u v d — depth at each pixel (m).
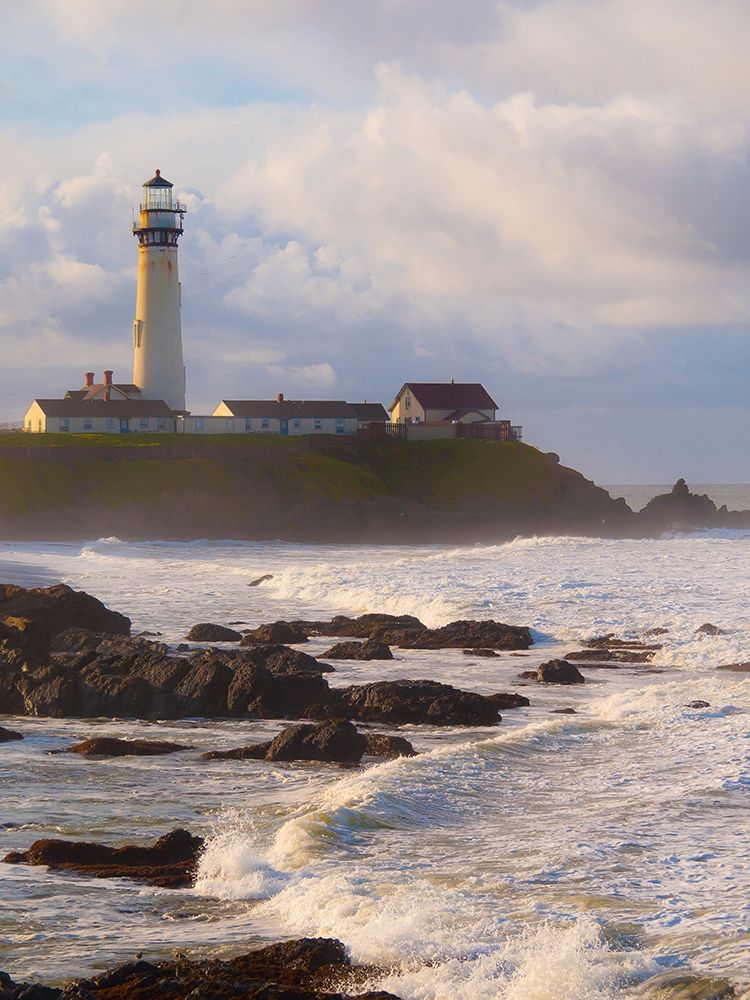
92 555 133.25
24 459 188.62
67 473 187.00
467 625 66.38
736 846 25.06
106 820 28.67
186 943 20.03
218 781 33.03
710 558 112.12
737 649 60.12
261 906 22.08
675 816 27.72
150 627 72.19
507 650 63.22
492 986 17.64
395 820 27.48
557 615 73.00
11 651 49.47
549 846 25.28
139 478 188.12
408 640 65.44
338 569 102.88
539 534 190.25
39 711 45.31
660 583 88.06
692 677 53.72
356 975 18.16
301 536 179.38
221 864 24.30
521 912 20.88
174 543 165.88
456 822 27.59
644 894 21.91
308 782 32.75
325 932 20.34
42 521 172.38
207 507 185.25
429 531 185.25
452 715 42.72
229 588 97.25
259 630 65.88
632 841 25.62
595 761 33.97
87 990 17.19
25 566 119.00
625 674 55.03
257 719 43.84
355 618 73.25
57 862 25.00
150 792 31.64
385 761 35.88
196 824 28.19
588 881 22.75
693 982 17.42
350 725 37.12
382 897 21.75
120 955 19.47
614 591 83.00
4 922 21.23
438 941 19.34
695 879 22.78
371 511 186.12
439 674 54.59
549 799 29.66
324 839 25.83
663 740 36.75
